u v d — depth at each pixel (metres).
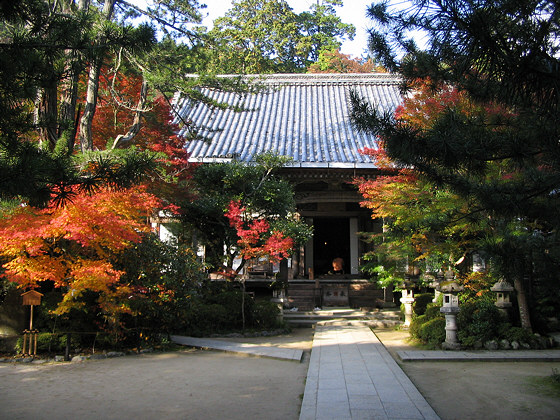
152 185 13.45
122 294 10.71
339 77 25.17
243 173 16.02
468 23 4.39
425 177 5.98
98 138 15.38
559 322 12.02
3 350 10.46
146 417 6.14
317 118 22.09
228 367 9.41
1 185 4.52
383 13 5.22
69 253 10.60
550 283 6.20
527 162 5.38
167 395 7.23
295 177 18.27
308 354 11.11
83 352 10.67
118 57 12.38
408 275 15.80
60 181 4.84
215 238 17.61
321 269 24.66
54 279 9.72
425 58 5.64
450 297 11.16
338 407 6.50
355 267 23.08
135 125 13.42
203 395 7.24
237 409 6.53
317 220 24.81
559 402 6.75
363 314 17.83
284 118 22.12
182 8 13.22
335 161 17.56
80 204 9.05
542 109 4.76
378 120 5.57
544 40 4.44
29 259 9.71
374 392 7.30
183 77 13.77
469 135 5.34
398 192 11.91
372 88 24.59
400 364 9.66
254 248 14.59
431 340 11.60
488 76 4.84
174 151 15.55
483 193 5.49
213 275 19.61
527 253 5.77
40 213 9.47
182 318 13.20
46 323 11.04
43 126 5.61
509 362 9.69
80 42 5.34
